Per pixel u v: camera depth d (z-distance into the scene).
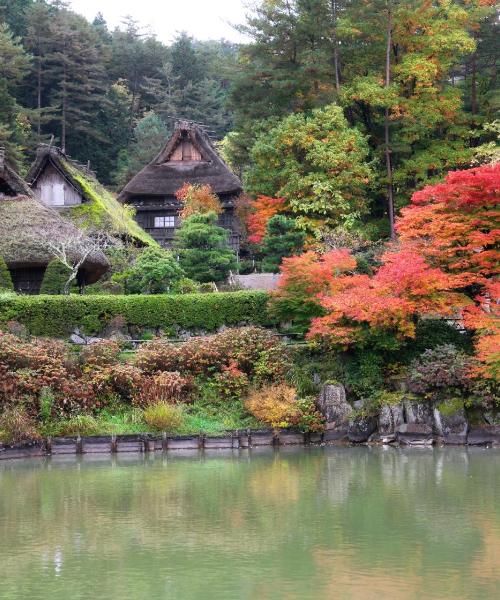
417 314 31.28
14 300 33.53
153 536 15.60
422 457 25.98
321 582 12.60
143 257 40.56
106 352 30.50
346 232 41.72
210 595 12.02
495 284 29.39
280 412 29.42
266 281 42.75
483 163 47.16
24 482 21.61
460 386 29.52
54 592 12.20
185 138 59.19
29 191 40.47
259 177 47.47
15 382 28.12
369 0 48.44
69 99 73.88
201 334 35.16
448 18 49.66
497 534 15.54
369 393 30.30
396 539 15.20
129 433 28.31
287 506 18.23
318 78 48.72
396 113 48.22
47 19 75.38
